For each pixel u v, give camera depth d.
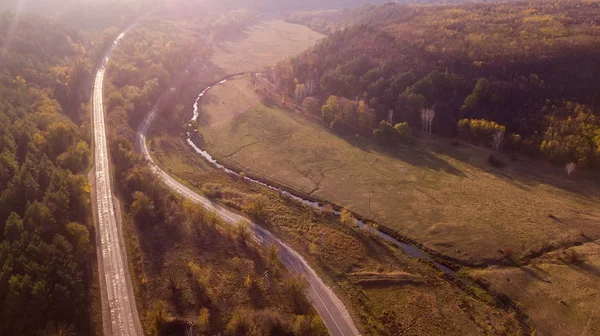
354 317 74.81
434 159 127.12
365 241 95.50
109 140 130.50
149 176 111.25
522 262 85.69
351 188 115.88
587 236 90.25
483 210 102.25
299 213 106.44
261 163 130.75
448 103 141.00
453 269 86.56
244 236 92.81
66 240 78.69
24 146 105.44
